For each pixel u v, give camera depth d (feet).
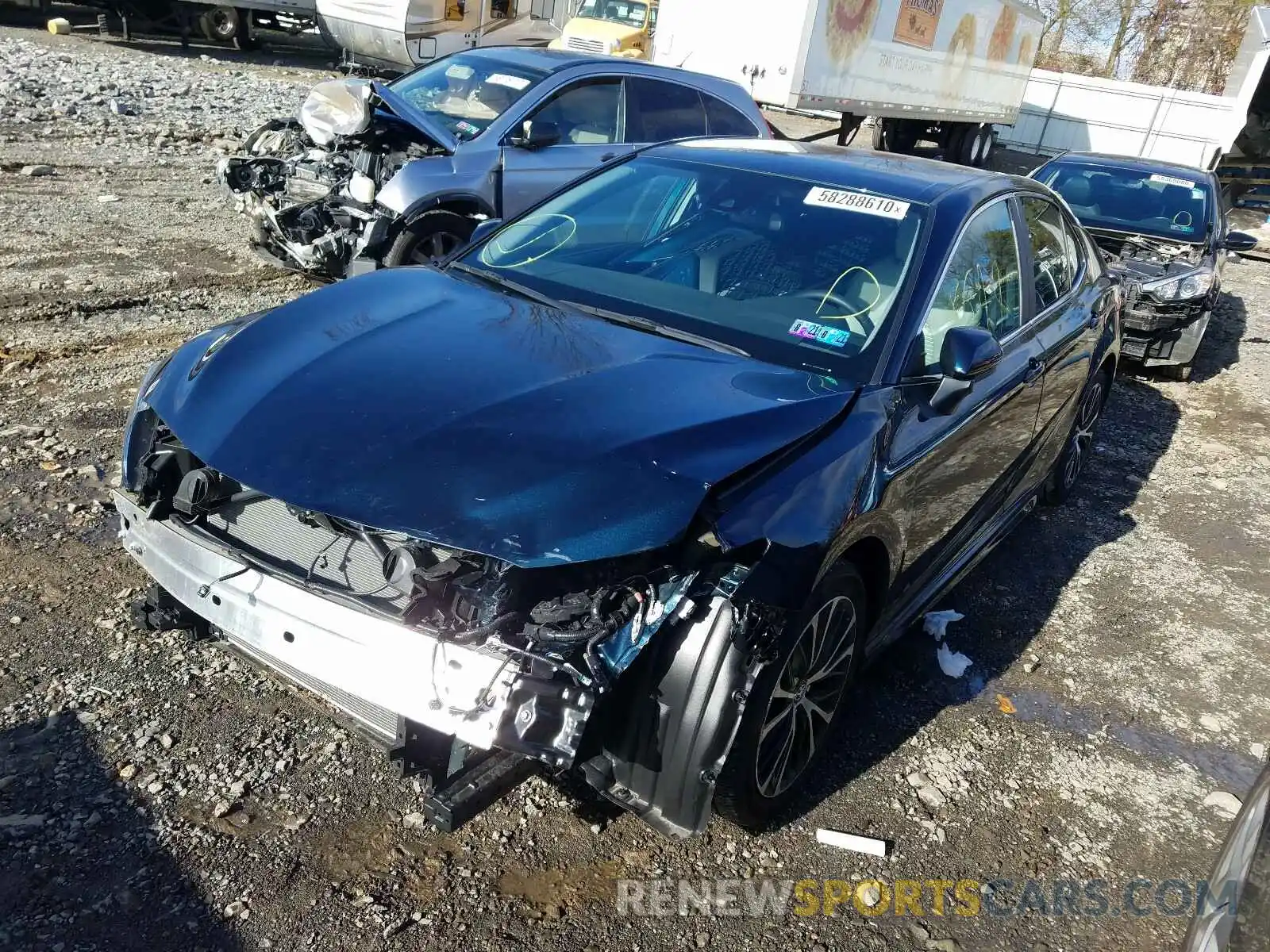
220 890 8.09
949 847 9.78
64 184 30.30
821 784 10.38
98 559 12.28
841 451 9.03
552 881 8.66
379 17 61.67
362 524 7.53
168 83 48.85
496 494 7.64
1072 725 12.09
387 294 11.05
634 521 7.57
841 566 9.12
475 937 8.01
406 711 7.30
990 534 14.21
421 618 7.57
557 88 24.54
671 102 27.09
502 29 67.92
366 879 8.40
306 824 8.85
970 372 10.03
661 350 10.05
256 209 23.11
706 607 7.72
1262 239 63.21
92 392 16.94
